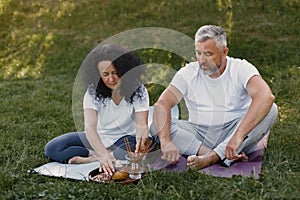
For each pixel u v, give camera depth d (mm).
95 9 9852
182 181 3752
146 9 9641
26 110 6293
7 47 9320
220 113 4234
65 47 9125
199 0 9547
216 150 4117
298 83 6773
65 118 5922
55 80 8016
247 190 3557
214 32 4012
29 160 4371
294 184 3627
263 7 9242
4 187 3748
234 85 4176
